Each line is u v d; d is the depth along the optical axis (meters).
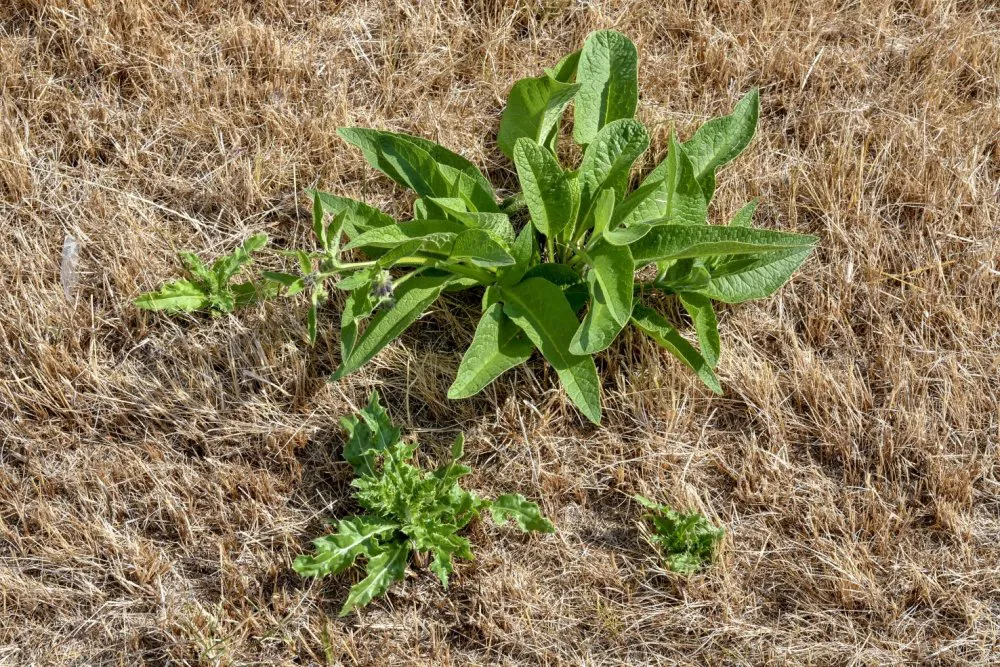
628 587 3.11
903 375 3.20
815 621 3.10
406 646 3.08
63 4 3.30
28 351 3.16
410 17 3.36
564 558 3.13
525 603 3.10
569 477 3.15
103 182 3.25
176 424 3.15
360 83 3.34
